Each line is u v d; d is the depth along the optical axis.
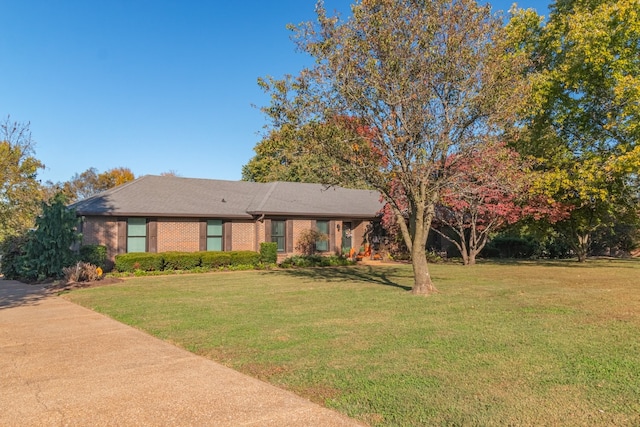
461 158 11.61
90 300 11.61
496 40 10.87
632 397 4.54
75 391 4.98
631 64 18.83
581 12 20.16
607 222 25.42
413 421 4.05
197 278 16.91
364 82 10.65
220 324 8.35
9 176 21.94
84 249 17.52
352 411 4.32
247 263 21.14
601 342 6.73
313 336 7.30
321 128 10.65
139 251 20.22
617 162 17.62
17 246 17.97
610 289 12.77
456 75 10.71
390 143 11.05
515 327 7.81
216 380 5.30
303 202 24.70
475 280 15.34
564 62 20.53
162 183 23.31
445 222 23.42
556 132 21.66
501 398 4.55
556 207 21.09
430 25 10.38
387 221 23.80
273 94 10.85
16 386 5.17
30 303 11.44
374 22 10.32
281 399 4.67
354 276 17.25
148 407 4.50
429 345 6.63
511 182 14.05
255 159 37.91
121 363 6.05
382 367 5.61
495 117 11.02
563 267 20.88
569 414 4.15
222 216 21.89
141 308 10.22
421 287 12.05
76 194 52.69
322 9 10.71
